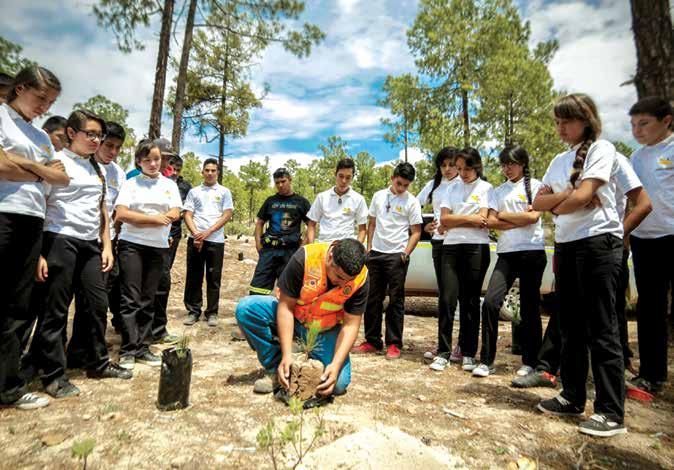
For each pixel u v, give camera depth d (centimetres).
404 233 423
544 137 1561
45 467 184
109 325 487
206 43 1535
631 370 352
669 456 212
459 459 203
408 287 636
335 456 188
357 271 237
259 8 1108
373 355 416
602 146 247
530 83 1563
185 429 226
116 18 966
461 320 377
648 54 494
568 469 198
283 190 488
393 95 1742
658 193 310
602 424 233
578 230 252
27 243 248
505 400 288
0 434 213
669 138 313
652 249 309
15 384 248
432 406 275
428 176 1485
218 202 525
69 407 252
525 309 348
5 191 240
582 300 250
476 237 368
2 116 239
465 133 1470
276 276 482
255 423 236
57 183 255
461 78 1598
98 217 305
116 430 222
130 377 310
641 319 315
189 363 259
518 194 354
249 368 345
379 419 248
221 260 520
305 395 267
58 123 337
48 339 268
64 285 273
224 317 563
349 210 456
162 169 476
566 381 265
